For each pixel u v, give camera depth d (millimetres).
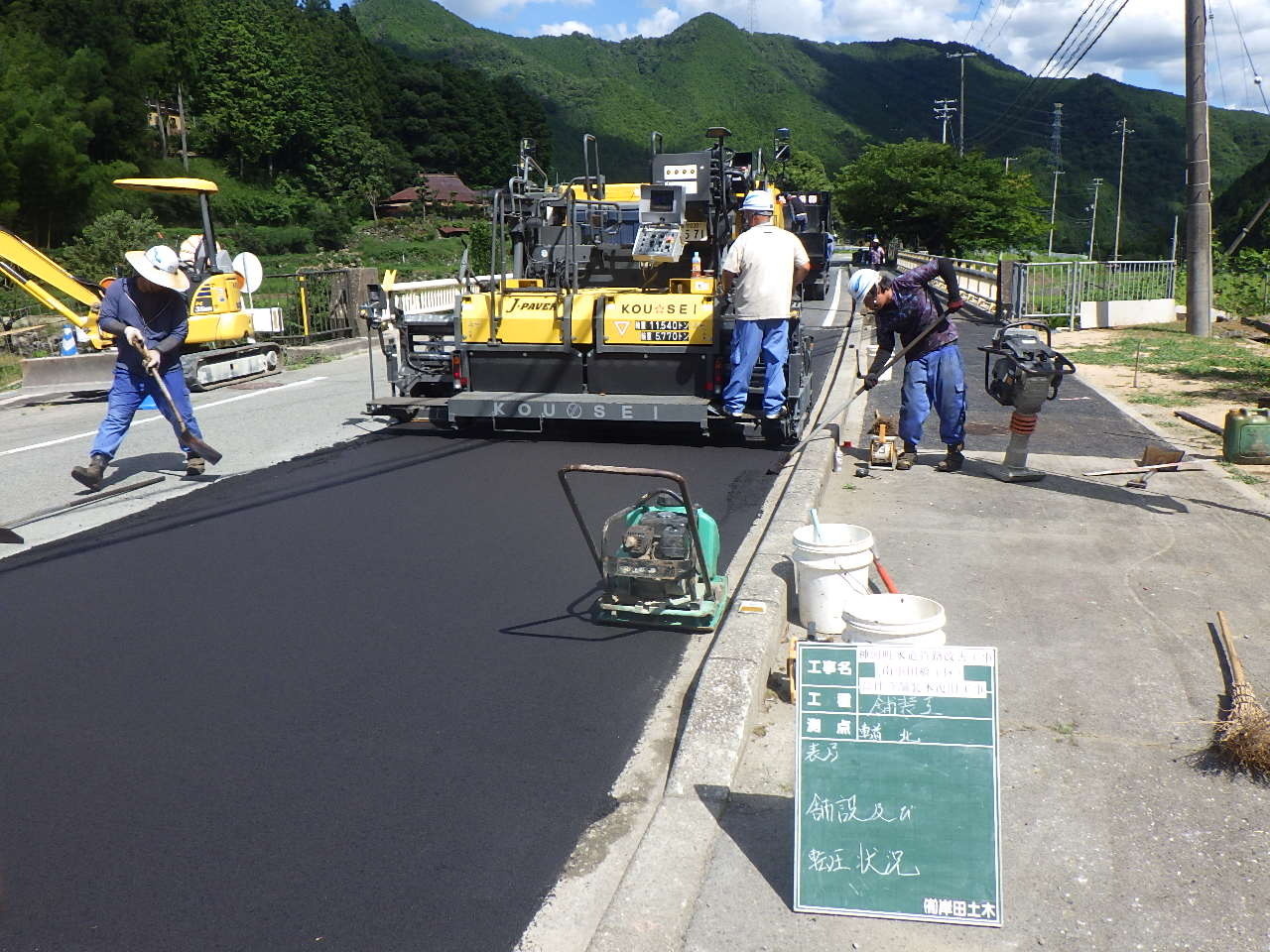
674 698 4227
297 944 2787
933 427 9375
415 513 6984
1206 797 3361
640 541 4910
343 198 113750
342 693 4289
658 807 3381
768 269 8203
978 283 23266
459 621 5070
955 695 2885
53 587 5613
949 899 2828
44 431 10422
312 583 5625
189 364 12773
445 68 148750
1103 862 3051
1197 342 15633
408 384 10172
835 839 2904
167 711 4148
